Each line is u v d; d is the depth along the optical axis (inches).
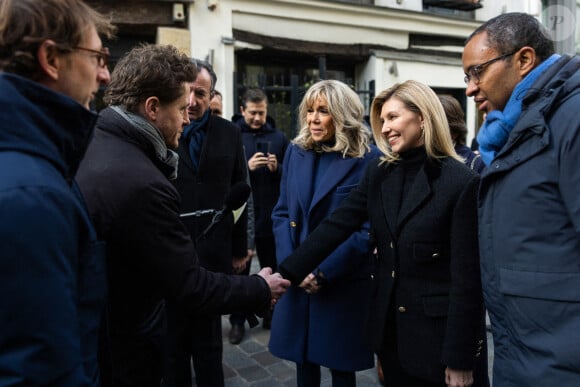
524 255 49.2
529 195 48.6
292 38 235.9
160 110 56.4
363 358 82.3
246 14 222.5
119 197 49.0
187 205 90.4
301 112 89.2
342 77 272.4
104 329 47.3
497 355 55.2
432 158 64.6
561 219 46.8
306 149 89.7
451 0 275.4
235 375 116.0
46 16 34.4
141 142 54.7
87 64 37.8
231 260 95.9
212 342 90.5
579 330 45.7
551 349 46.9
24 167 31.9
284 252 87.3
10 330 30.1
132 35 212.8
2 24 33.8
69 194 34.7
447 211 61.7
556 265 47.0
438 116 63.9
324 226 76.6
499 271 52.0
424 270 63.7
